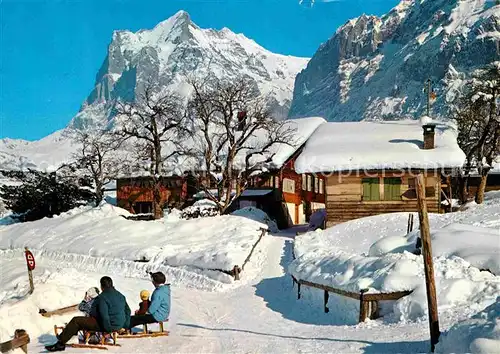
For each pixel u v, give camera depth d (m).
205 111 40.41
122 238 31.38
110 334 11.42
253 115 40.84
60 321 13.08
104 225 34.81
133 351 10.68
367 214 31.77
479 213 27.22
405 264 13.55
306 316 15.11
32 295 13.21
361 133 37.09
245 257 23.98
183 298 18.98
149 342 11.52
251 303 17.56
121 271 26.36
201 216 39.12
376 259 14.65
